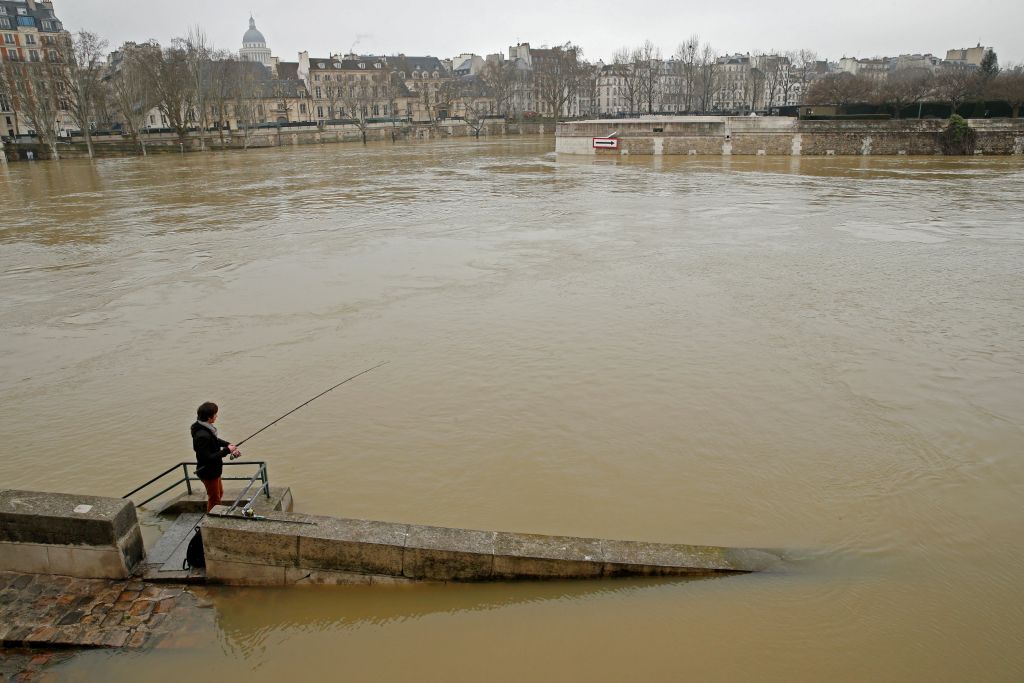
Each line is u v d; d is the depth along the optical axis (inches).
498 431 463.5
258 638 281.7
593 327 652.7
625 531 360.5
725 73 5959.6
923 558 340.2
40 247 1087.0
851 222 1181.7
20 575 307.7
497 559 310.7
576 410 491.2
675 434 457.4
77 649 272.1
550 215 1285.7
